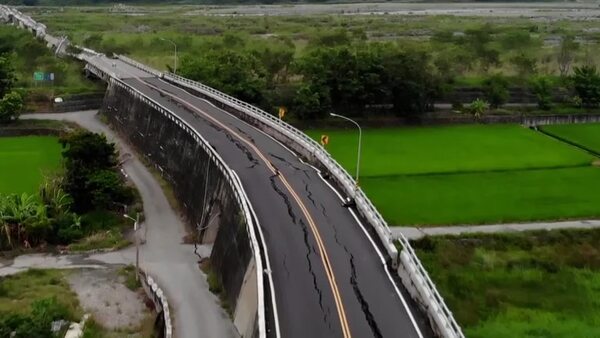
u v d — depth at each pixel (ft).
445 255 204.85
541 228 223.71
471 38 527.81
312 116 368.27
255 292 148.46
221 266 189.78
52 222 227.20
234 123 281.54
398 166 296.10
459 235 214.90
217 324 166.91
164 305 172.24
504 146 339.16
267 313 130.21
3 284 194.49
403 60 388.16
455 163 303.68
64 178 249.14
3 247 219.00
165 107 308.40
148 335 169.89
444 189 265.54
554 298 187.11
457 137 358.64
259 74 401.90
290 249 157.17
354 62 378.32
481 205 246.68
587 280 197.06
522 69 465.06
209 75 380.17
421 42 549.54
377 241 163.12
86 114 414.82
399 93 382.42
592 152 334.24
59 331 166.40
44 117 398.42
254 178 207.00
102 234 230.27
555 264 203.92
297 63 404.98
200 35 640.17
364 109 388.37
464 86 434.30
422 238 209.97
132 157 320.91
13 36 538.06
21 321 156.25
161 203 263.90
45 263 211.00
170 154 282.97
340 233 167.22
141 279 199.00
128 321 178.19
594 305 183.42
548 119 404.36
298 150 240.53
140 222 243.40
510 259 205.57
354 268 148.77
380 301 134.92
